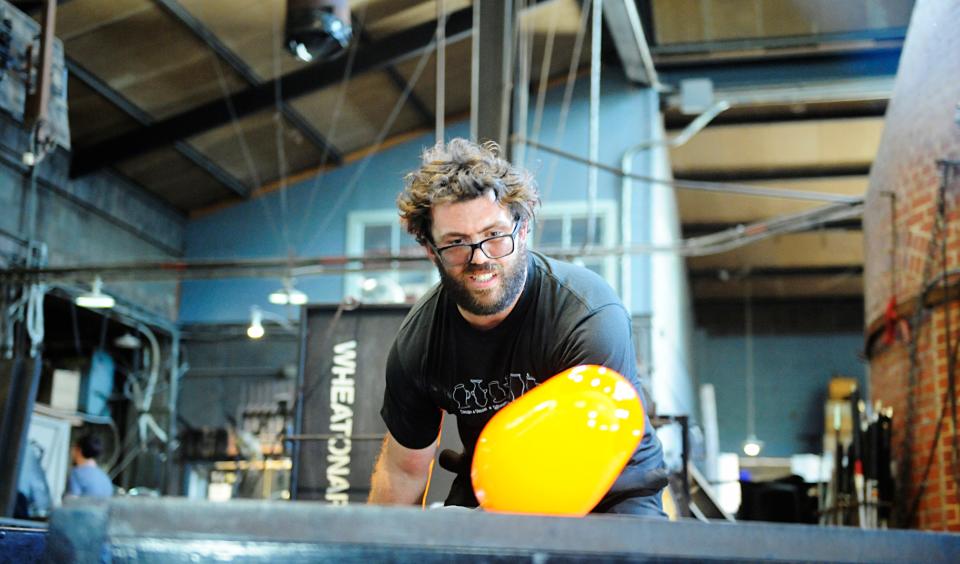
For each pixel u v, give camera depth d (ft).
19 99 24.85
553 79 51.67
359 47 44.68
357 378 24.36
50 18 25.52
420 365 6.94
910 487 22.57
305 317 24.81
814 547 3.00
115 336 51.26
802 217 35.88
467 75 48.19
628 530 2.94
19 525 5.92
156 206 52.13
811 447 73.67
